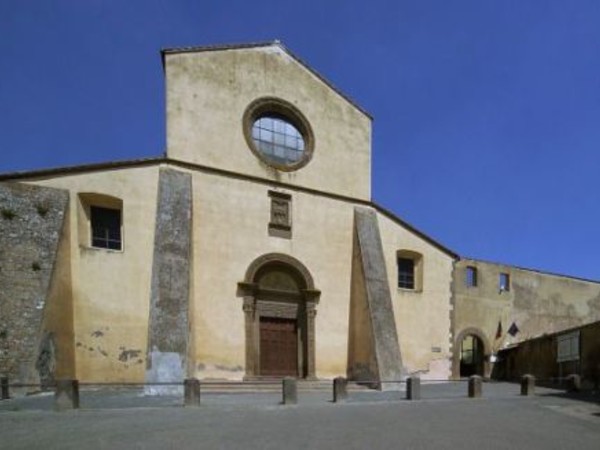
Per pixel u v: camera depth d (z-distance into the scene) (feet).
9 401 50.78
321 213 84.79
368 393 68.85
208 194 75.77
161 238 67.46
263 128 84.53
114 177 69.41
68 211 65.62
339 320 82.28
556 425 44.24
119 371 64.75
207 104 78.84
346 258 85.40
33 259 59.62
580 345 82.02
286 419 42.65
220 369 71.10
